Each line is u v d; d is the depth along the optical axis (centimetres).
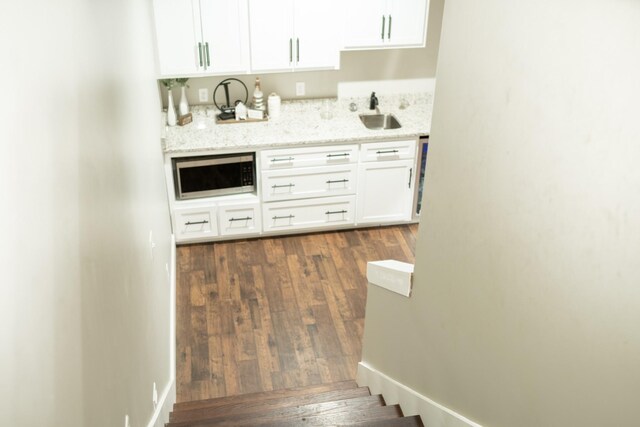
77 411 144
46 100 135
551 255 148
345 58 560
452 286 222
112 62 242
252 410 346
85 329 158
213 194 527
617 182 119
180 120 529
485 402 204
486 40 175
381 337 325
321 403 322
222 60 502
